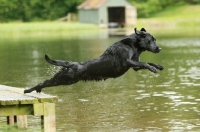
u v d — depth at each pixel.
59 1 64.50
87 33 50.41
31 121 12.05
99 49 30.98
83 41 38.53
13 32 52.09
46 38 43.03
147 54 28.61
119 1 62.19
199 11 70.19
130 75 19.48
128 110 13.25
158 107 13.54
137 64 10.12
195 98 14.64
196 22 64.69
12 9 60.53
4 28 53.41
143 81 17.97
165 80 18.12
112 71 10.29
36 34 49.75
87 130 11.44
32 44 36.16
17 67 22.34
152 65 10.40
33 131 11.03
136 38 10.35
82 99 14.72
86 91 15.99
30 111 10.09
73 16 65.75
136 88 16.48
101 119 12.39
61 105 13.92
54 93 15.70
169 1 73.50
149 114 12.80
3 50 31.50
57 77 10.38
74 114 12.88
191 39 40.34
